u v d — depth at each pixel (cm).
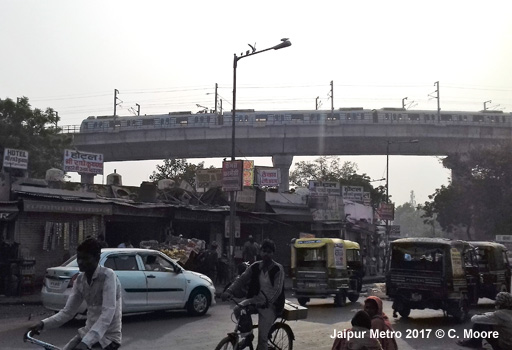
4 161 2112
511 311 806
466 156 6244
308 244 1831
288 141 6112
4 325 1243
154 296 1320
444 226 6531
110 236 2466
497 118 6372
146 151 6306
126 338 1102
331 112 6088
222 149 6231
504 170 5859
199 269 2297
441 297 1442
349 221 3584
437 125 6159
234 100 2381
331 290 1772
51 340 1053
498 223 5941
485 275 1873
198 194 3120
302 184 7506
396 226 4891
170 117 6122
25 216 1988
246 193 3092
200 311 1425
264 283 764
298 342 1102
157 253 1366
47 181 2347
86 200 2056
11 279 1808
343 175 7312
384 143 6247
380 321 659
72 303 515
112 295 494
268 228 3162
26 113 4138
